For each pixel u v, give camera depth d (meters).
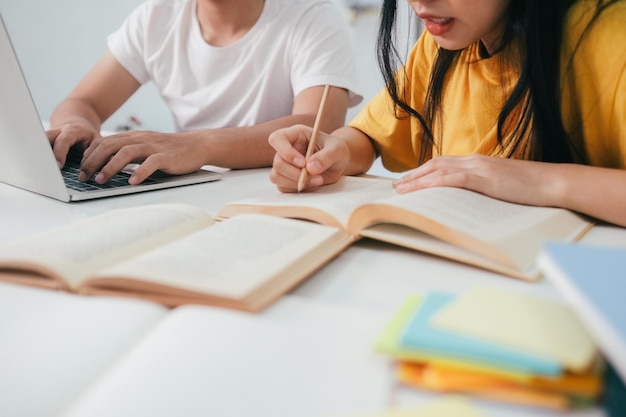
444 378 0.27
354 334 0.33
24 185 0.78
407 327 0.30
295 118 1.09
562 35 0.74
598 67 0.72
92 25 2.62
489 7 0.73
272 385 0.28
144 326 0.34
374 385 0.28
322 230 0.51
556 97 0.74
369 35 2.10
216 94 1.33
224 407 0.26
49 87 2.68
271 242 0.47
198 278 0.38
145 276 0.38
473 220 0.51
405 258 0.49
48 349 0.31
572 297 0.28
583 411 0.26
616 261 0.31
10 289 0.40
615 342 0.24
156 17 1.37
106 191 0.74
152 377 0.28
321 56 1.25
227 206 0.62
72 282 0.40
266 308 0.36
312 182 0.69
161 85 1.40
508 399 0.27
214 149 0.92
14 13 2.57
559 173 0.62
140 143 0.85
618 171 0.62
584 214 0.62
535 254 0.48
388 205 0.50
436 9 0.73
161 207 0.58
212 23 1.32
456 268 0.47
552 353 0.27
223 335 0.32
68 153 0.97
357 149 0.95
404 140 1.01
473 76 0.90
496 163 0.65
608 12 0.72
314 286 0.43
